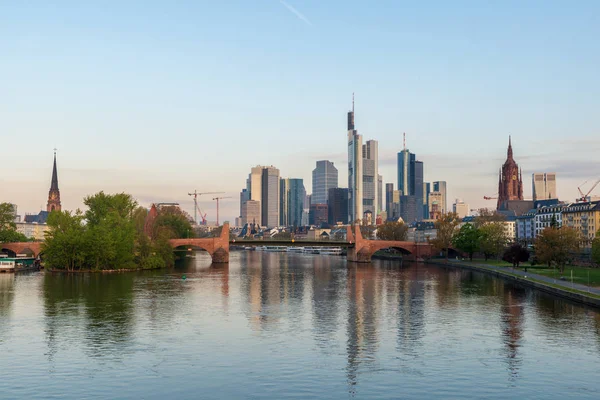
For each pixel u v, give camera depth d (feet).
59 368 264.31
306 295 510.58
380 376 253.03
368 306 442.50
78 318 382.01
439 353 291.58
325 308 432.25
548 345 308.40
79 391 233.96
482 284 608.60
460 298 489.26
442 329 350.23
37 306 431.43
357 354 289.33
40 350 295.89
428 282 634.02
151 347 302.04
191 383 244.01
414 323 369.71
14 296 486.79
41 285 572.10
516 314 402.52
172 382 245.24
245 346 305.12
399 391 233.96
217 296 497.87
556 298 485.15
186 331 342.44
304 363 272.92
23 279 636.48
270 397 227.61
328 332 340.80
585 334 335.26
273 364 271.08
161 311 412.57
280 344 309.83
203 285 587.27
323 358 281.54
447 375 254.88
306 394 230.89
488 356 285.64
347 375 254.68
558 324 364.79
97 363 272.10
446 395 229.86
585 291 467.11
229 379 248.93
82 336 327.06
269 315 398.83
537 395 230.27
